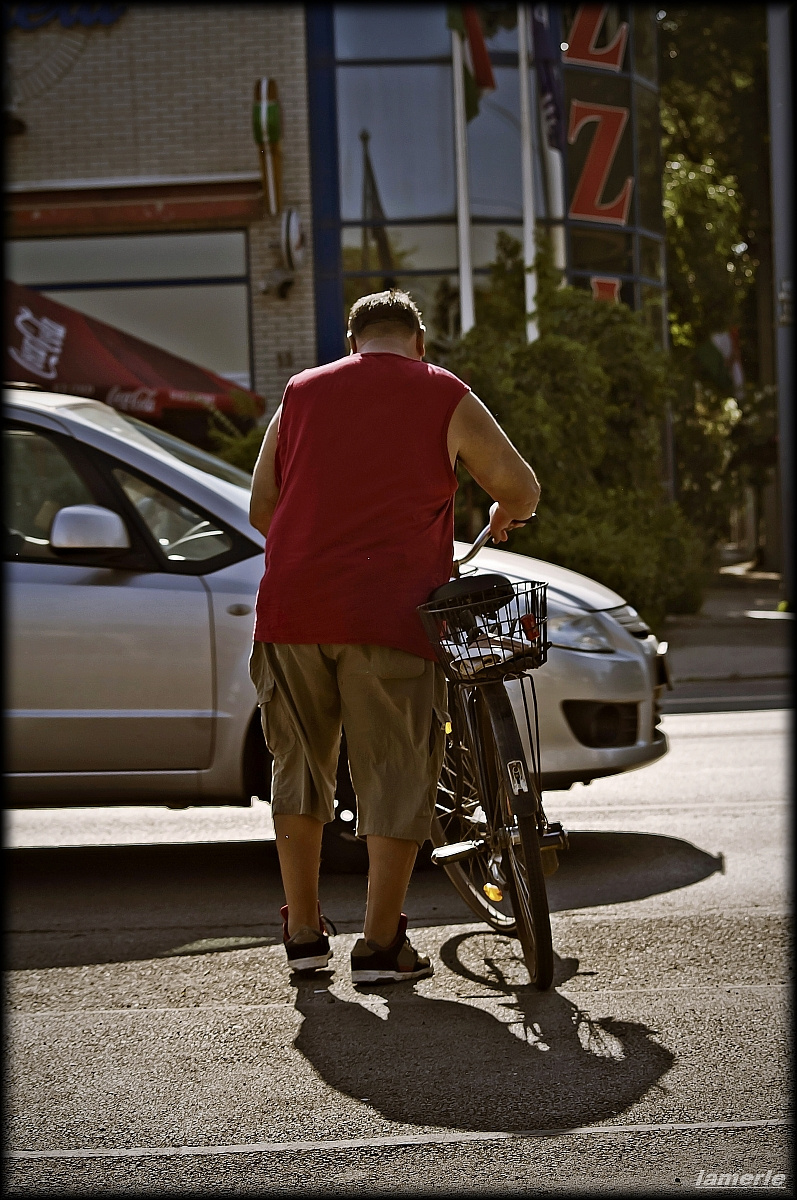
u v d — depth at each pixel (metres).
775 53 21.84
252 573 6.79
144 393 19.39
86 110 21.94
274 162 21.41
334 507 4.92
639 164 25.39
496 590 4.77
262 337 22.17
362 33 22.30
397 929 5.07
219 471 7.49
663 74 37.03
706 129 37.94
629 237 25.11
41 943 5.84
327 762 5.16
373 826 4.94
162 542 6.91
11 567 6.87
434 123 22.52
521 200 23.05
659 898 6.23
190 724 6.72
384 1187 3.44
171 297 22.16
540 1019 4.69
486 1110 3.91
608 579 18.89
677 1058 4.29
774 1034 4.48
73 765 6.77
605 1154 3.60
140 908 6.43
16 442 7.08
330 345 22.42
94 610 6.75
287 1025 4.72
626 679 7.00
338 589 4.87
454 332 22.62
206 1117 3.93
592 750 6.92
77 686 6.74
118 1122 3.90
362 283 22.45
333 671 5.00
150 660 6.72
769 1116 3.82
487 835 5.32
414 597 4.89
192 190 21.69
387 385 4.99
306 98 22.09
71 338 19.97
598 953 5.44
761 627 21.25
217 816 8.90
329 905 6.30
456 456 5.07
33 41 21.92
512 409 18.48
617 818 8.12
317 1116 3.91
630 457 21.31
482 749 5.25
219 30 21.91
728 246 35.16
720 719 12.65
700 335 35.34
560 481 19.25
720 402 36.12
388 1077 4.20
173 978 5.32
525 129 21.62
